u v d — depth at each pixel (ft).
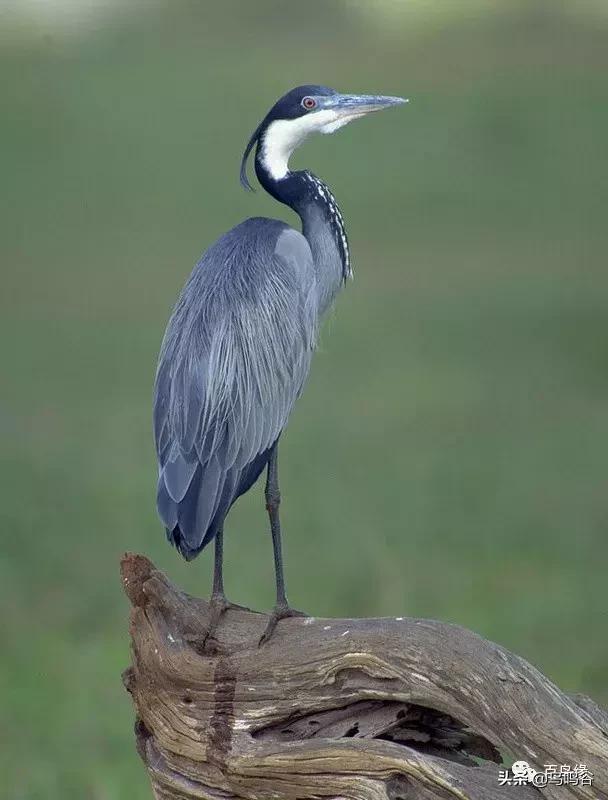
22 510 47.44
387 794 19.34
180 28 140.26
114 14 124.57
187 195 113.19
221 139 123.75
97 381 68.74
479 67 137.90
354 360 69.67
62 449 56.34
